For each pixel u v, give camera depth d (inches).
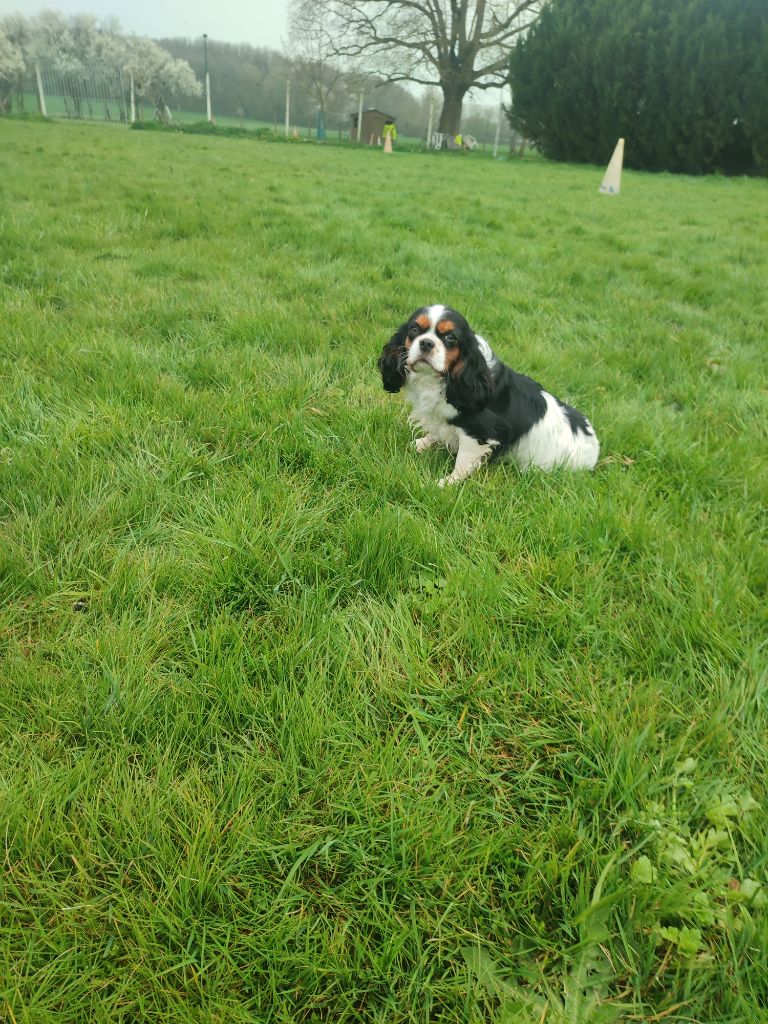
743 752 65.2
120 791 57.6
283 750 63.1
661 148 1098.1
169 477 105.2
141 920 49.5
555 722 68.7
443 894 52.9
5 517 93.4
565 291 246.5
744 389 163.0
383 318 192.7
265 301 196.7
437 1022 47.1
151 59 1996.8
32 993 45.4
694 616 79.9
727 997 47.3
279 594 84.4
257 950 48.8
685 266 308.0
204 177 489.7
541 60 1165.7
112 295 192.2
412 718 68.0
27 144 675.4
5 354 144.3
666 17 1026.1
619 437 132.7
